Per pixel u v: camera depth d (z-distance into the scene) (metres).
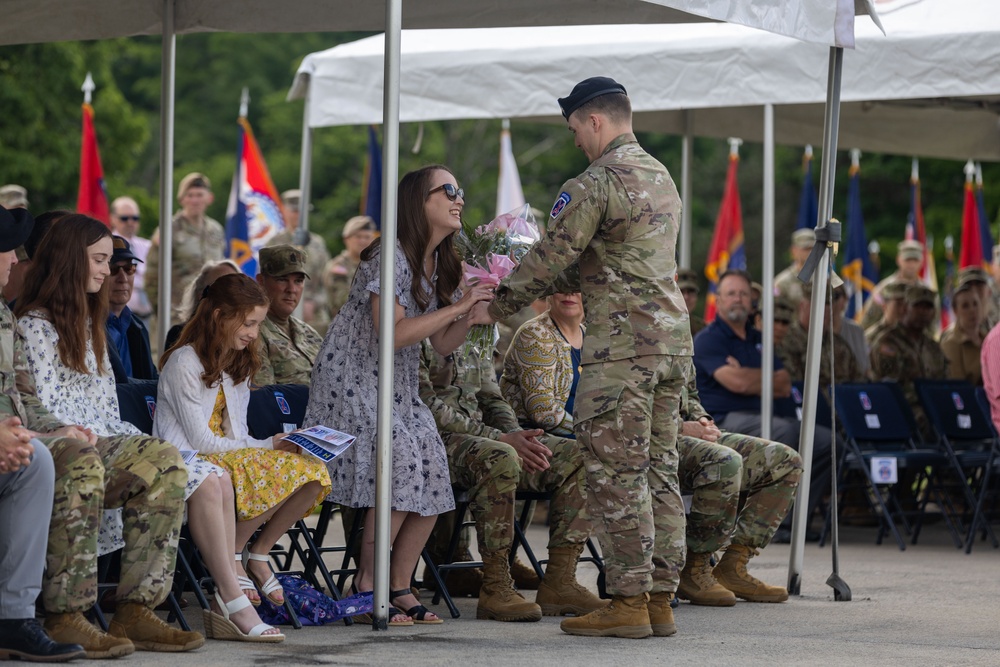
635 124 32.69
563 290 15.96
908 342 30.92
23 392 13.38
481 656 13.27
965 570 22.27
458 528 17.05
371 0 20.36
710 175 96.38
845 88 22.78
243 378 15.30
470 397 17.27
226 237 32.25
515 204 34.81
